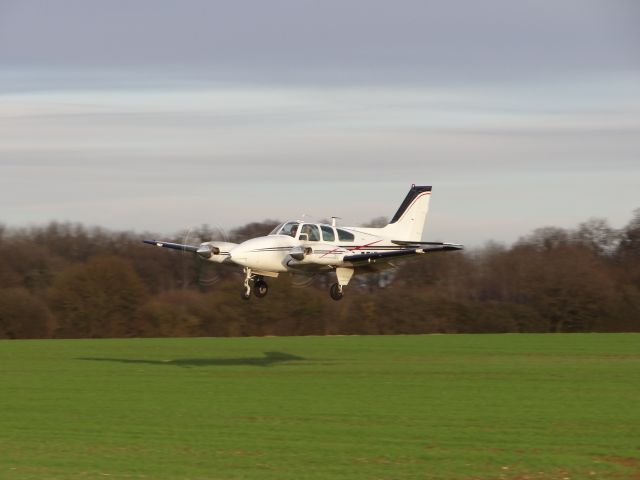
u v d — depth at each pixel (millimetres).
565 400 66688
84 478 40969
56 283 144375
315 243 79688
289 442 49406
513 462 44438
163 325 141125
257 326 145875
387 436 51375
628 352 110375
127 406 63094
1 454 46219
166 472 42125
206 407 62656
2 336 135625
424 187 92875
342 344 122312
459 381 79250
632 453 46594
